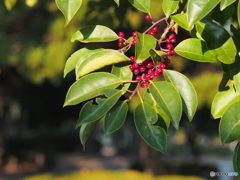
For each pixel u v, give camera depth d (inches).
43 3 356.2
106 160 824.3
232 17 101.7
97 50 77.8
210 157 844.6
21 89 525.3
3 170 604.4
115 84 73.0
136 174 410.3
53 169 632.4
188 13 63.5
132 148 944.3
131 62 76.3
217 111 74.3
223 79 78.1
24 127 827.4
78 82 72.7
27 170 608.4
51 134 832.9
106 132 70.3
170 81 72.2
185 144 953.5
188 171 525.7
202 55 73.1
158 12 237.6
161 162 561.9
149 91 75.0
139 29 240.4
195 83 315.6
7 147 689.0
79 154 919.7
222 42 72.9
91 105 70.5
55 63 323.0
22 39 359.3
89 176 391.9
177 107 67.9
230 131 67.7
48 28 335.6
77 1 67.2
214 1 63.3
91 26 77.7
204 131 468.4
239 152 70.0
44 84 506.0
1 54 356.8
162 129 69.6
